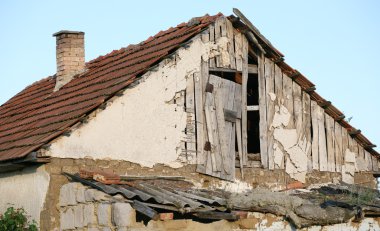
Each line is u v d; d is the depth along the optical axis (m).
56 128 16.77
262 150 19.41
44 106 19.77
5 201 17.67
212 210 15.16
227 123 18.84
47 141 16.12
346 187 19.72
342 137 21.03
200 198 15.52
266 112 19.58
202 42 18.55
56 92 20.42
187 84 18.19
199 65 18.45
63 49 20.84
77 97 18.50
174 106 17.91
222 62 18.89
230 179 18.70
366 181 21.47
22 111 20.92
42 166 16.31
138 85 17.34
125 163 16.98
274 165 19.56
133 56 19.48
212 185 18.42
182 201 14.77
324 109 20.69
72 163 16.33
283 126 19.86
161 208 14.55
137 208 14.40
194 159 18.11
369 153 21.58
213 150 18.44
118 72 18.66
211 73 19.12
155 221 14.68
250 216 15.84
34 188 16.55
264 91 19.58
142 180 17.05
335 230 17.02
